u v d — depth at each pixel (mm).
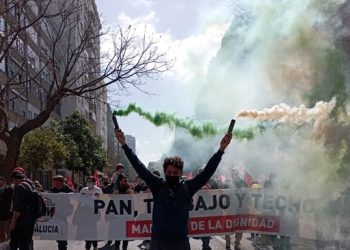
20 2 17078
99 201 11586
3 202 11898
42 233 11562
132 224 11547
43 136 39375
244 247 12727
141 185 16234
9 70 29969
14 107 40438
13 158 15328
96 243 12844
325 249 11125
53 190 12164
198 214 11406
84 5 19766
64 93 16047
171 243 5215
